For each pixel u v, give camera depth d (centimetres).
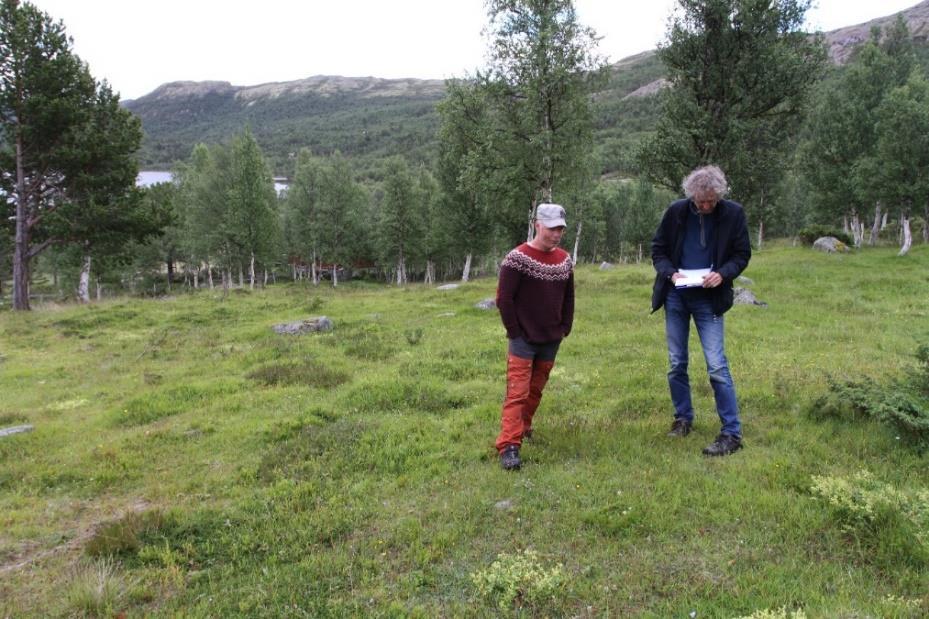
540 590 283
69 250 3350
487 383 747
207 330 1441
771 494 368
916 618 246
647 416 565
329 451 511
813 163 3597
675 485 390
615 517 352
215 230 4434
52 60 2102
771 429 494
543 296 450
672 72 2017
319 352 1030
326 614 280
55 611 298
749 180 2103
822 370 678
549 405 621
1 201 2205
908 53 3762
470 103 2269
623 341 980
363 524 375
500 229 4228
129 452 559
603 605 273
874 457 421
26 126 2077
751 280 1767
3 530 407
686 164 1988
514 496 396
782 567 291
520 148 2192
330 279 7219
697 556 309
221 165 4725
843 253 2605
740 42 1877
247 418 655
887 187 2620
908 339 890
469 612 276
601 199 6838
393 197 5009
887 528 308
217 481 468
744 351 852
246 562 338
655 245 486
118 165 2302
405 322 1388
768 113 1991
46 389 930
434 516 377
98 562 345
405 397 685
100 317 1725
